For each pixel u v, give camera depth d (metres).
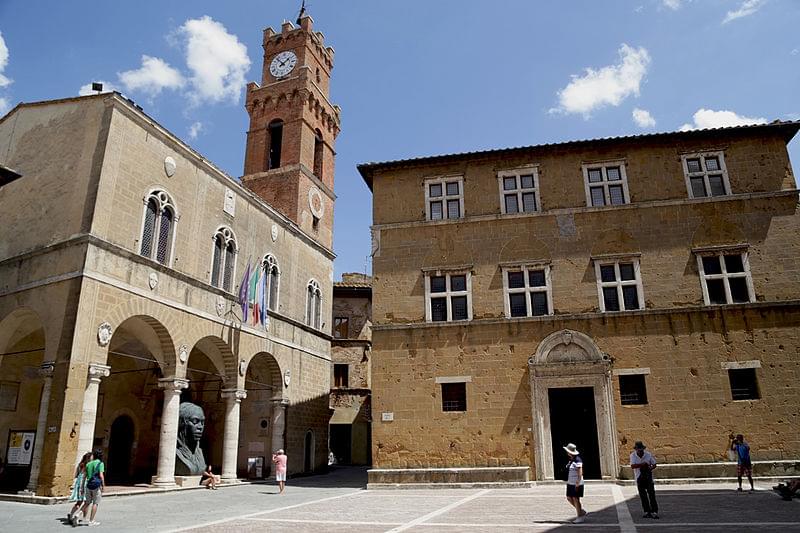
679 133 28.38
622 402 25.73
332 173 52.41
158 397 36.72
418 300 28.75
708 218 27.39
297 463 38.22
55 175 27.22
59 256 24.83
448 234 29.45
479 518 16.16
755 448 24.33
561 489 23.70
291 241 40.97
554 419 26.92
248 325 34.12
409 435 26.98
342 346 52.69
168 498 24.11
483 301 28.16
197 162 31.73
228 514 18.47
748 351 25.34
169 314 28.09
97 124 26.77
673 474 24.28
